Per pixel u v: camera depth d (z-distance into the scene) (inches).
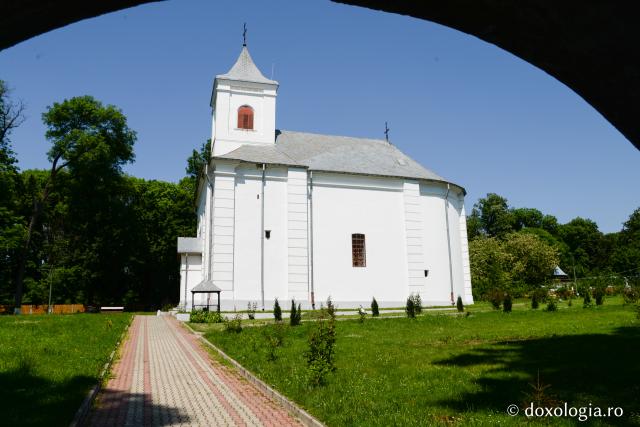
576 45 158.6
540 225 3804.1
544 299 1453.0
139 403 361.1
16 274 2214.6
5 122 1633.9
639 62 153.3
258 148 1433.3
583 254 3695.9
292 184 1338.6
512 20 161.0
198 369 510.0
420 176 1531.7
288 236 1305.4
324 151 1513.3
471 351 547.2
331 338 421.4
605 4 140.5
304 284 1291.8
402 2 163.3
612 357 470.3
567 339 616.7
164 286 2532.0
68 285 2177.7
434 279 1476.4
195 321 1090.7
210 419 316.2
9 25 140.6
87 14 151.4
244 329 849.5
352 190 1421.0
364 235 1401.3
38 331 800.3
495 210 3513.8
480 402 315.3
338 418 288.0
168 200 2477.9
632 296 1181.7
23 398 332.8
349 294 1346.0
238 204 1285.7
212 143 1576.0
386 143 1701.5
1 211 1705.2
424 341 659.4
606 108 177.0
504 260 2501.2
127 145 1956.2
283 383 396.2
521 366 441.7
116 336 778.2
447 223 1550.2
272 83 1526.8
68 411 301.7
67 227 2245.3
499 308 1233.4
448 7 162.6
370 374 422.3
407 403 316.5
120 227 2177.7
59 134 1822.1
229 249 1241.4
